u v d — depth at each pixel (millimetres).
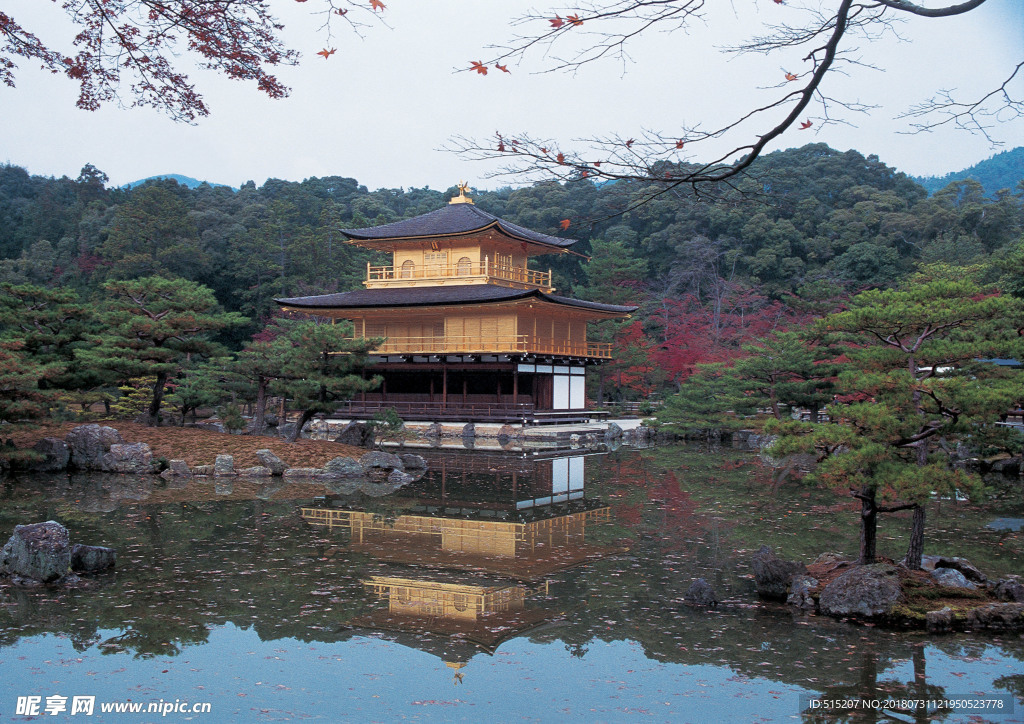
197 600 16609
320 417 62156
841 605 15758
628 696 11961
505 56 6977
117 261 94062
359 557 20656
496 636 14680
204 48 9125
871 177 120812
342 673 12891
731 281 93188
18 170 140250
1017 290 47531
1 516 24781
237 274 98188
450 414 60281
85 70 9414
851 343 44625
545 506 29516
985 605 15289
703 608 16344
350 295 66188
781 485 34750
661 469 40844
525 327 62125
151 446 37094
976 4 6484
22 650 13664
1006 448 17969
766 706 11688
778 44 7020
